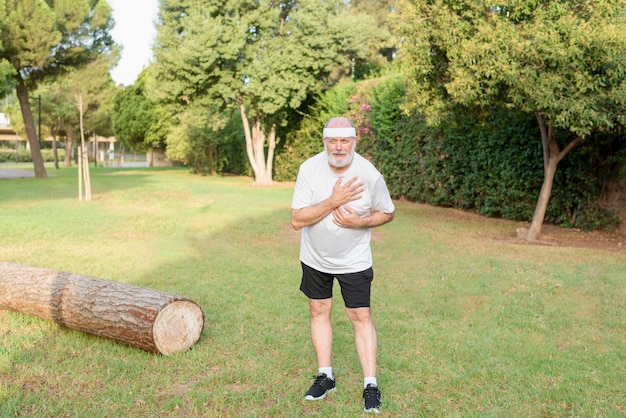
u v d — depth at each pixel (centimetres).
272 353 436
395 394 363
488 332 489
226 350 439
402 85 1652
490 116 1225
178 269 721
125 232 1012
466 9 899
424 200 1658
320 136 2266
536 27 813
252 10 2147
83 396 351
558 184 1165
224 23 2133
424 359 426
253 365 409
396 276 702
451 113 1020
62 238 934
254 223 1147
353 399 355
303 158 2419
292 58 2100
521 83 816
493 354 439
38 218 1141
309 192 341
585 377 390
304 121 2378
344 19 2116
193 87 2106
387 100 1708
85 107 3591
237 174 3167
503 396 362
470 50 852
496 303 574
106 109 3934
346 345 455
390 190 1788
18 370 388
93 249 844
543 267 729
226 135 2952
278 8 2211
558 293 609
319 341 364
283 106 2286
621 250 888
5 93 2284
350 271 344
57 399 346
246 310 547
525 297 595
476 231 1097
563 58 781
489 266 744
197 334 441
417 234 1042
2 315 505
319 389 354
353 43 2158
